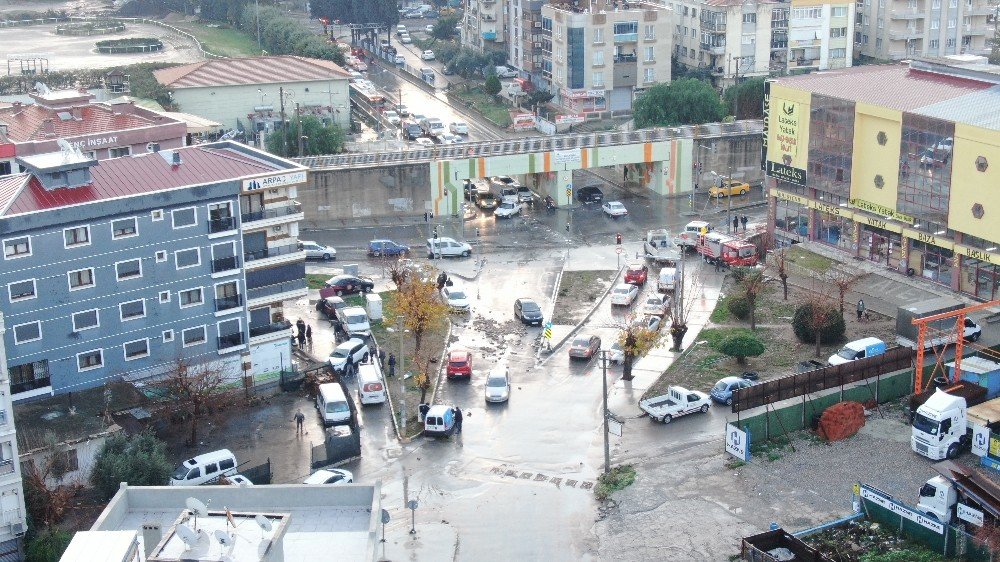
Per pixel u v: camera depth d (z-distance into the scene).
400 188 135.00
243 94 175.50
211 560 43.94
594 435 82.56
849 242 113.81
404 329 102.31
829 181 113.00
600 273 116.88
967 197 99.19
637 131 147.00
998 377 83.94
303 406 88.50
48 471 71.31
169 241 84.62
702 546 67.75
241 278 88.38
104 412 79.06
